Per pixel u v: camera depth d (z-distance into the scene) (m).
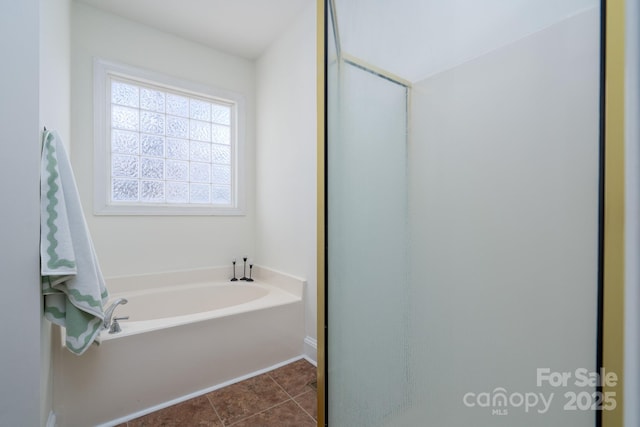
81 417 1.41
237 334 1.89
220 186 2.75
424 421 0.85
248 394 1.73
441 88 0.81
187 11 2.20
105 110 2.19
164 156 2.48
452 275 0.80
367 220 0.97
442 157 0.81
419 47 0.85
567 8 0.61
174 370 1.66
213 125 2.72
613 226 0.49
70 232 1.23
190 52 2.53
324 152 1.08
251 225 2.84
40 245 1.11
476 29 0.75
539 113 0.65
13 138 1.06
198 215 2.57
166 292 2.32
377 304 0.95
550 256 0.63
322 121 1.09
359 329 1.00
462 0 0.78
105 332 1.53
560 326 0.61
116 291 2.20
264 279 2.64
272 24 2.37
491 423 0.73
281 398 1.70
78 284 1.24
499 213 0.71
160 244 2.40
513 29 0.69
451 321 0.80
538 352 0.65
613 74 0.49
